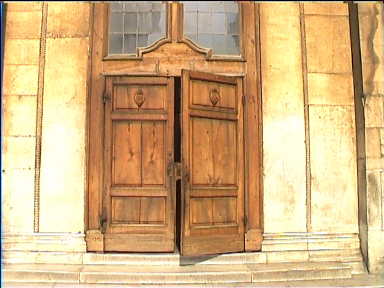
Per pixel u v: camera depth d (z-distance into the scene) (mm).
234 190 5637
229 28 5910
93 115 5609
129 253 5465
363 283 5148
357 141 5844
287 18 5961
